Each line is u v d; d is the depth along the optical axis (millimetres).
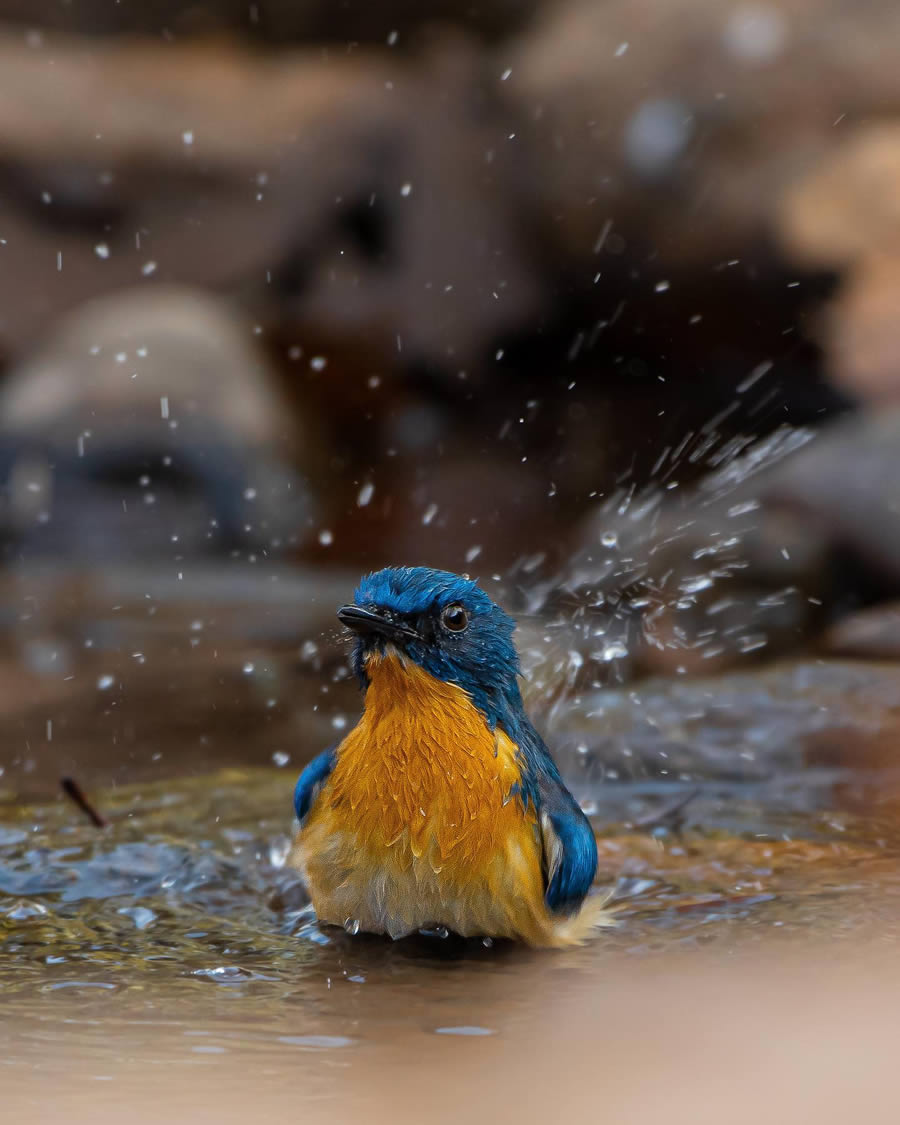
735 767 7680
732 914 5234
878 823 6617
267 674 10398
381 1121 3037
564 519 17078
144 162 21609
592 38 20859
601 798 7180
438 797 4980
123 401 17609
